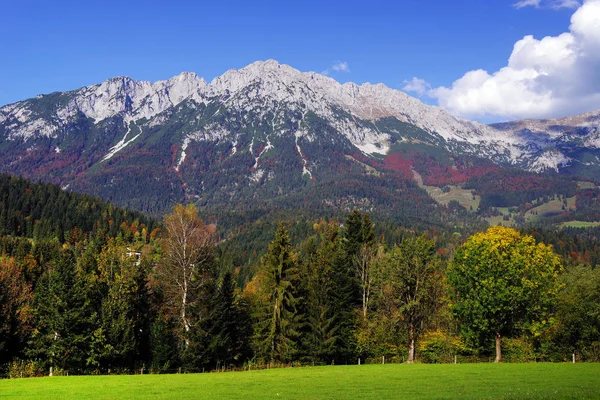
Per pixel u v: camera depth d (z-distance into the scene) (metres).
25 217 190.00
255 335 67.56
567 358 65.19
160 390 38.31
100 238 144.62
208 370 61.44
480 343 63.75
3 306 58.31
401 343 69.12
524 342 66.19
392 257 66.44
